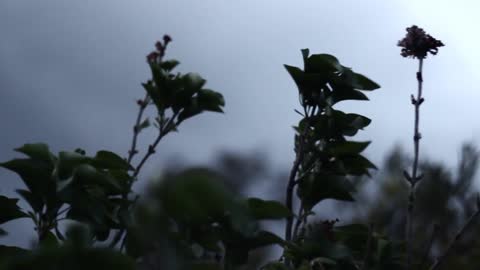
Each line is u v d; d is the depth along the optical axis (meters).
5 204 1.78
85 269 0.98
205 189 1.10
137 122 1.87
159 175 1.10
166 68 1.90
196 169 1.13
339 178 1.97
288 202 1.94
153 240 1.07
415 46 2.03
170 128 1.88
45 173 1.78
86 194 1.76
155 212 1.08
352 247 1.91
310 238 1.87
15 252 1.74
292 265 1.86
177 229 1.30
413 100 1.99
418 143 1.95
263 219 1.60
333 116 1.99
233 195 1.14
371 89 1.98
